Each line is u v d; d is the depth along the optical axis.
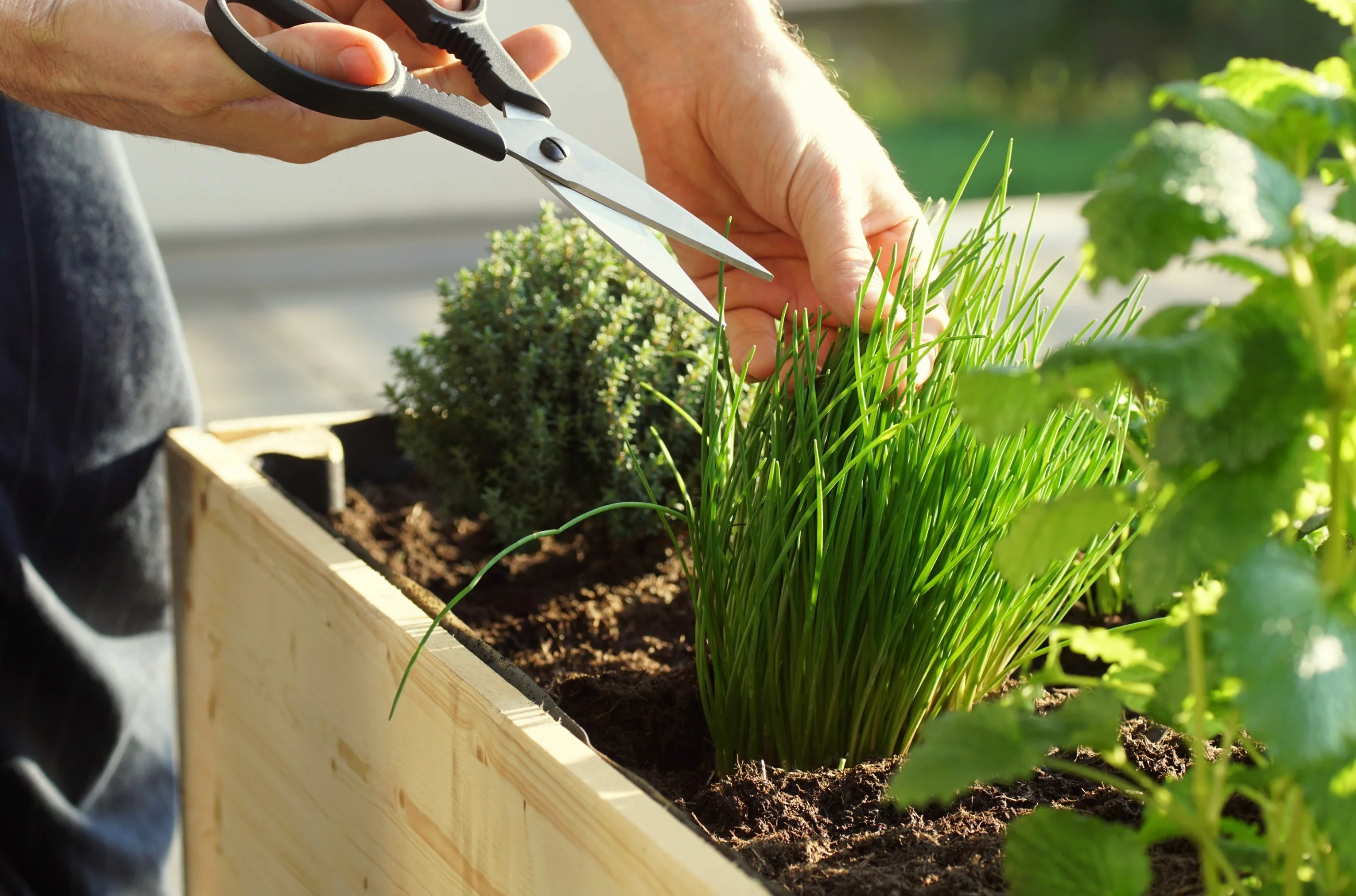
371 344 2.75
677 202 1.23
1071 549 0.92
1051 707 1.10
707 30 1.18
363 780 1.12
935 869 1.00
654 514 1.27
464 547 1.30
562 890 1.00
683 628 1.22
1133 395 1.04
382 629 1.09
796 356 1.06
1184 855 1.00
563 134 1.13
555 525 1.29
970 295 1.09
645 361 1.26
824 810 1.05
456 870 1.06
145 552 1.30
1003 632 1.10
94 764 1.31
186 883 1.36
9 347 1.25
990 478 1.06
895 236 1.15
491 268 1.30
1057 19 7.50
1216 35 7.38
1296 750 0.75
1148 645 0.93
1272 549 0.85
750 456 1.08
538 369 1.29
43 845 1.30
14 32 1.08
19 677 1.28
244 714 1.23
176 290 3.08
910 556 1.07
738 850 1.02
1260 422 0.87
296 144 1.14
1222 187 0.82
